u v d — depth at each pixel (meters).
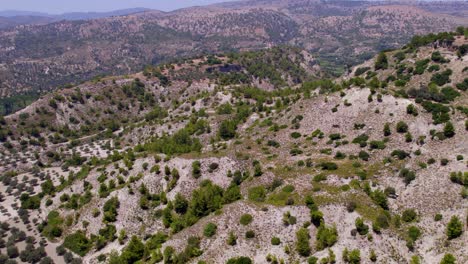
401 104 103.69
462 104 108.19
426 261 60.09
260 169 94.69
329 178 81.94
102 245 91.44
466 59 127.44
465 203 67.75
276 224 71.31
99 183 113.75
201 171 102.88
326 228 66.25
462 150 82.56
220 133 134.38
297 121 120.69
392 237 63.47
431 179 76.38
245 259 65.44
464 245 59.47
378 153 91.25
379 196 72.00
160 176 105.31
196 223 80.38
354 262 59.34
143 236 90.12
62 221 104.38
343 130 107.06
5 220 113.62
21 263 90.62
